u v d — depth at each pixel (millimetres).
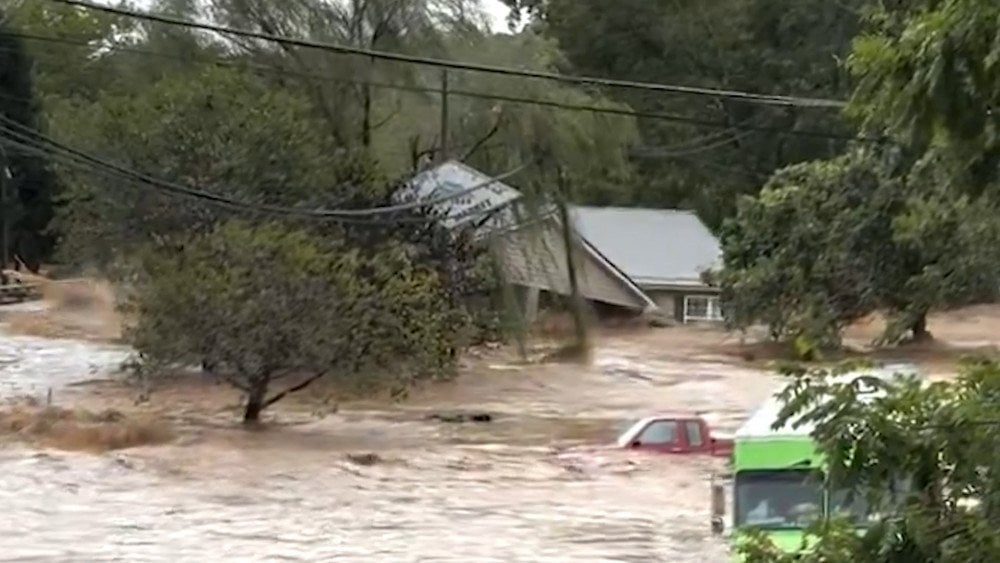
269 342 95375
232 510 71375
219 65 127250
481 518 69875
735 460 46125
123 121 122125
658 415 102125
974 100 15727
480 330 129375
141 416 96938
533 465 84688
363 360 97312
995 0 15242
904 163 51406
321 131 127625
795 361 23594
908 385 16609
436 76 132625
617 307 181125
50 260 195750
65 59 198750
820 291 143750
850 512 17016
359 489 77312
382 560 60906
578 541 64562
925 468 15789
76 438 88375
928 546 15383
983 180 16672
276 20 129625
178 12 130750
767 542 18047
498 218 131375
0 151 145625
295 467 82812
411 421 102500
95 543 63344
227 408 102500
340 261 97688
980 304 151250
